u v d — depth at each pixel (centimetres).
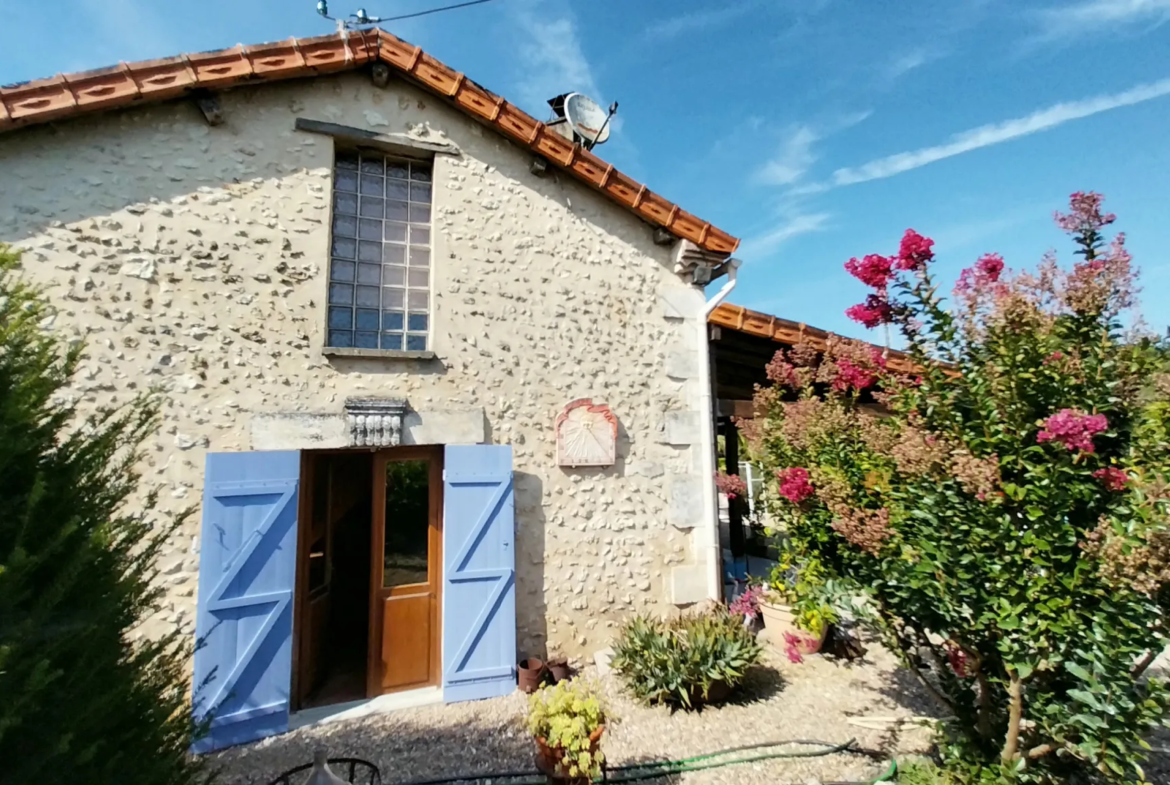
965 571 287
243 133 473
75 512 208
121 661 238
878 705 452
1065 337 289
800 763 377
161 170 446
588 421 551
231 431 444
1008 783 293
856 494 365
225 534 423
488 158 549
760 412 488
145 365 428
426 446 515
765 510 488
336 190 516
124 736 212
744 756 385
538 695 357
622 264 591
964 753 326
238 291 457
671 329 605
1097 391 274
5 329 195
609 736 416
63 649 190
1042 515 264
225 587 419
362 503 628
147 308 432
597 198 588
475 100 525
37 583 195
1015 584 273
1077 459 258
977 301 302
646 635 484
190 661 415
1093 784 328
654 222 595
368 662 486
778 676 504
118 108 439
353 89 512
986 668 321
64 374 221
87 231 422
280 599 436
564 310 559
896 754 383
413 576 506
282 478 446
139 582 240
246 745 411
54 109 402
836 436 400
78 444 220
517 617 514
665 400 593
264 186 474
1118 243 281
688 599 575
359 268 513
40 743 179
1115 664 251
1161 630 251
